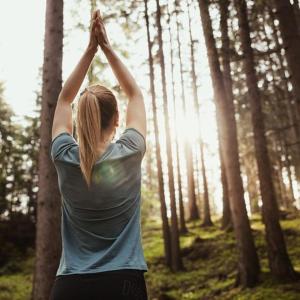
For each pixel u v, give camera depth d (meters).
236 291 12.20
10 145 26.17
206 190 25.64
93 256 1.58
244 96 22.41
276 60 21.25
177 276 16.84
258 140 12.45
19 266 23.05
